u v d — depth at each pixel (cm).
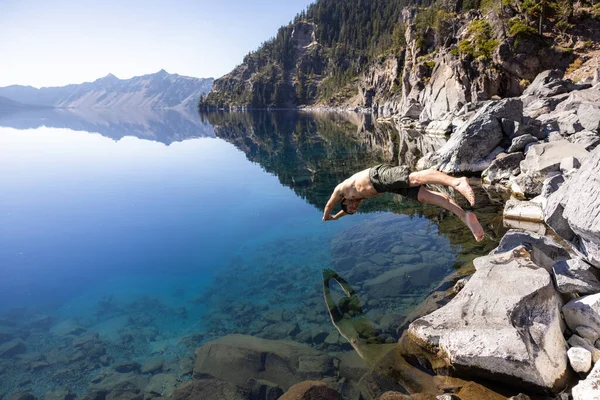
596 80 2888
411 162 1962
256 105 18812
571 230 479
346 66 18475
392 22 16838
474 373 401
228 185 1569
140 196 1378
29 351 533
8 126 5350
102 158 2288
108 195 1387
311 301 641
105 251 885
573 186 469
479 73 4056
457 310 474
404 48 8688
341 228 1009
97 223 1076
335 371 452
